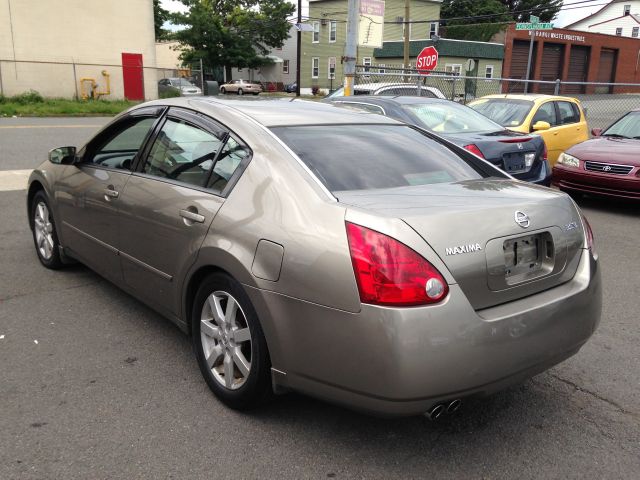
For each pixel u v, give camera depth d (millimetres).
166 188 3480
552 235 2865
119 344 3830
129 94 29828
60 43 27734
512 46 46375
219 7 58250
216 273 3031
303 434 2906
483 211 2654
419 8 52469
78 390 3252
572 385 3496
